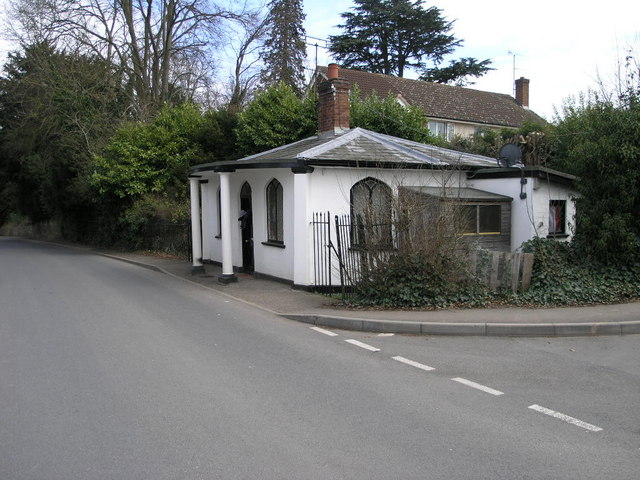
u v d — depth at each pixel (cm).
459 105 3088
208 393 544
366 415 488
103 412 494
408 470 386
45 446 425
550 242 1026
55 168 2927
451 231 956
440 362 653
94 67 2817
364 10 3903
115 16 2847
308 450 417
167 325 857
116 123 2767
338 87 1394
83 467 391
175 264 1741
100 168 2358
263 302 1034
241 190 1452
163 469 388
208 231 1703
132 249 2375
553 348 714
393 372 614
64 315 938
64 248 2859
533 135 1691
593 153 962
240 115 2058
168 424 467
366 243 967
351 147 1199
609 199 962
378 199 1113
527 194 1209
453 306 909
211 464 395
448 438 439
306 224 1121
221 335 792
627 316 825
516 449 419
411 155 1209
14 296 1148
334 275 1143
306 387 563
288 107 1933
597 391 550
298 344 740
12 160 3816
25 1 2609
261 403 517
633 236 951
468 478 375
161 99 2967
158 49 2906
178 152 2225
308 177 1117
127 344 738
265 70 3575
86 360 661
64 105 2702
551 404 515
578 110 1630
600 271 991
